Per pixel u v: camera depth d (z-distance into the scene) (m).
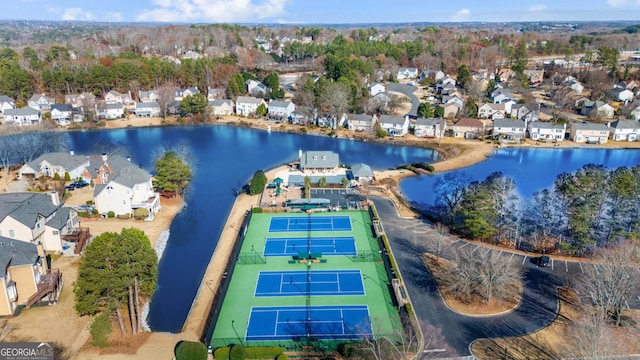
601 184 65.00
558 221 68.38
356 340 47.94
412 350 45.91
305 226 76.50
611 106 154.75
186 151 122.12
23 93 167.88
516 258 64.50
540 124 136.88
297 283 59.47
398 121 141.38
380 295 56.69
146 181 82.00
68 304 54.22
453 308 53.22
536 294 55.94
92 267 47.44
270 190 93.44
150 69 188.00
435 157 123.56
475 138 137.38
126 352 46.25
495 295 55.47
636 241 60.81
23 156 109.31
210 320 52.59
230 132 150.12
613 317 50.78
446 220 77.81
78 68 191.38
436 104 174.75
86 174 96.56
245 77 197.50
